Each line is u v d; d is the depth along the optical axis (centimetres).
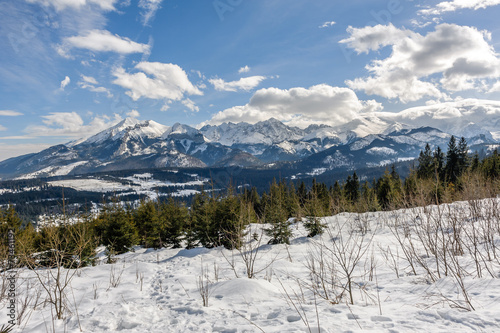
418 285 427
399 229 1010
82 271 802
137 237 1667
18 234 1127
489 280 383
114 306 422
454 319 277
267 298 425
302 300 403
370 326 282
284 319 329
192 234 1325
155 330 332
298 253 880
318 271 609
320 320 309
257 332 294
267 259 809
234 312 367
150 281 650
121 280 673
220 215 1180
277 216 1109
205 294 469
